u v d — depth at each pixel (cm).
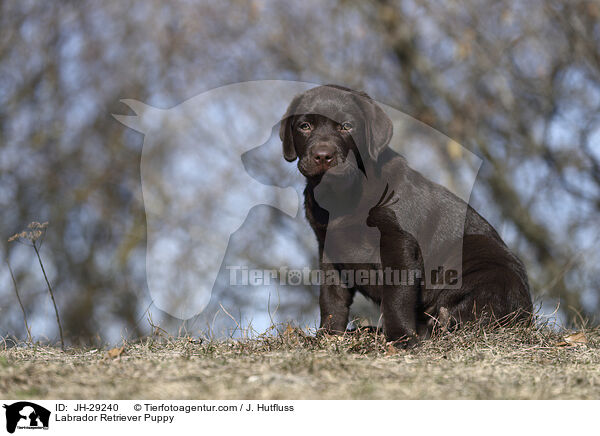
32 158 2056
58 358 608
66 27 2084
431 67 1809
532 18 1703
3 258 1923
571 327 772
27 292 1892
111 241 2097
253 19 1808
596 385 493
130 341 705
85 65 2083
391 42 1794
